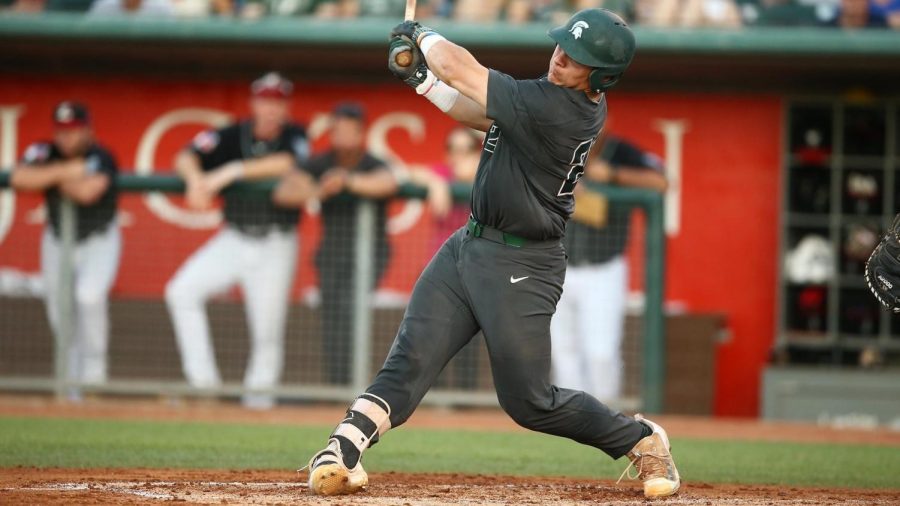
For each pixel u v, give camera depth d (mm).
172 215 38469
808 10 42406
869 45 41594
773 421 41031
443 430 31141
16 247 38656
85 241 37219
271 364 37125
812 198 45875
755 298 45562
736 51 41906
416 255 38625
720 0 42656
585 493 17812
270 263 37031
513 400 16156
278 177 36750
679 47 42062
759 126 45781
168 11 42969
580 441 16922
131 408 35375
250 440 26641
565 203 15781
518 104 14867
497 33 41719
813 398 41094
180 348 37531
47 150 36969
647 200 36375
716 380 45469
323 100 46406
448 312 15938
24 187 36594
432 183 36094
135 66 46406
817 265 45312
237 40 42625
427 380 16125
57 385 37281
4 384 37469
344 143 35844
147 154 46688
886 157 45812
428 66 15234
